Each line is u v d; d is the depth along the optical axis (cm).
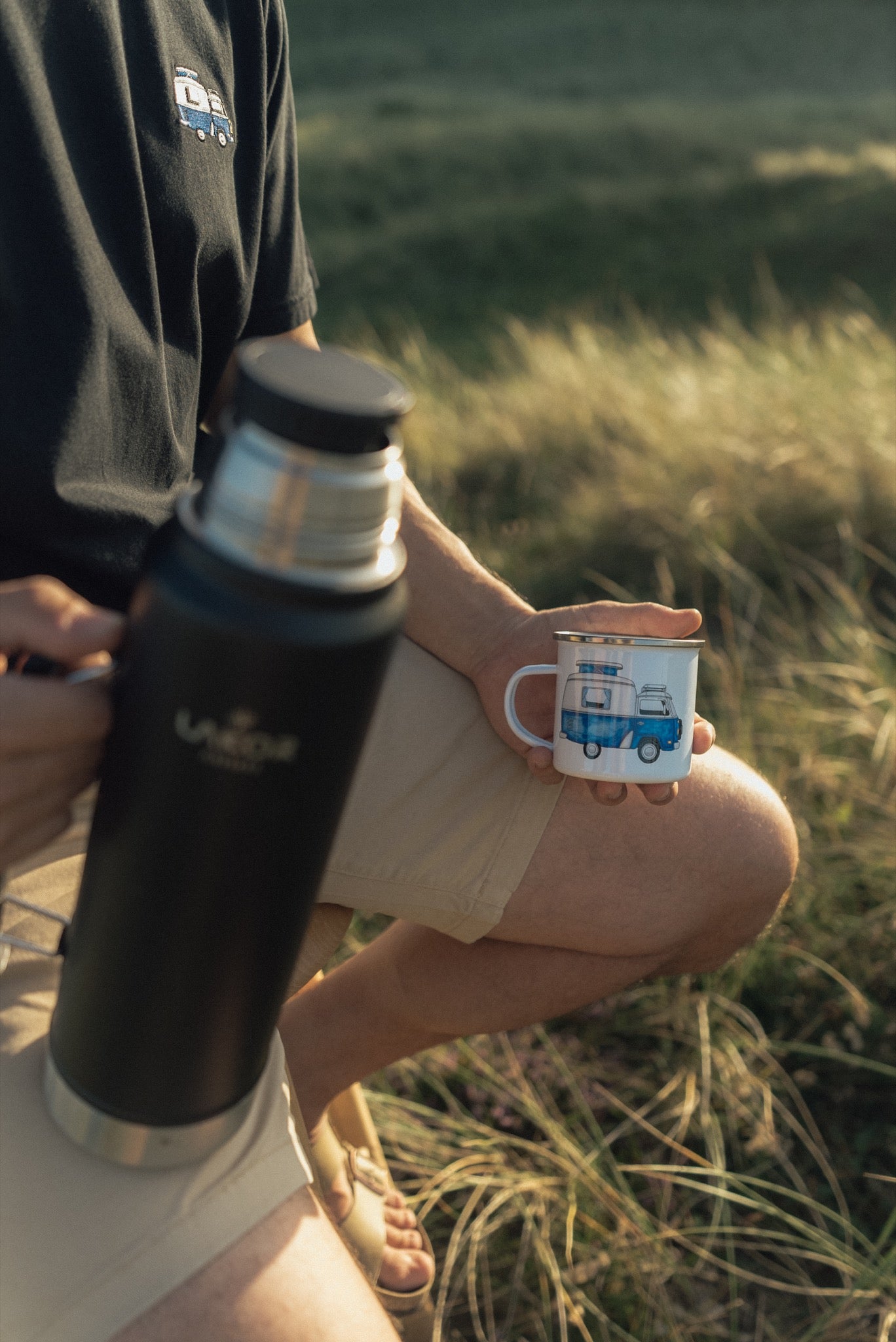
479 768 118
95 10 89
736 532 337
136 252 93
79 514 90
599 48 4044
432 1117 169
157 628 60
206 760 61
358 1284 80
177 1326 73
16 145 82
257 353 60
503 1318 146
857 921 193
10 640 66
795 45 3875
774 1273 149
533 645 118
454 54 4078
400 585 64
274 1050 88
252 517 58
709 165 2031
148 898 65
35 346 85
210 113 102
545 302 1351
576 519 382
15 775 66
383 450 60
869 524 328
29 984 85
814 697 247
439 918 122
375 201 1975
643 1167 152
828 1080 174
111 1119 72
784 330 636
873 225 1362
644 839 119
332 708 60
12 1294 73
